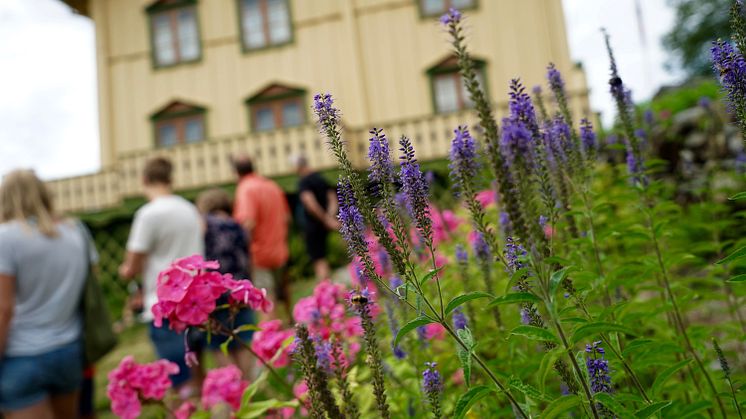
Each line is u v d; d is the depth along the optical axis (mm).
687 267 2732
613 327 1066
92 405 3432
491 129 1156
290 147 11984
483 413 1725
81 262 3193
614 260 2281
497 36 11953
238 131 12969
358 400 1946
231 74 13133
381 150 1251
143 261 3572
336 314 2211
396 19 12453
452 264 2834
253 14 13172
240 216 5398
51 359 2963
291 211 11867
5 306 2852
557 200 1753
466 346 1185
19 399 2871
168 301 1725
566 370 1309
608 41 1883
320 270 6895
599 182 2787
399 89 12250
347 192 1274
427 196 1236
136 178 12609
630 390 1582
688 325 2221
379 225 1224
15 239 2912
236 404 2334
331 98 1262
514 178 1133
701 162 5633
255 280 5438
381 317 2191
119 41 13711
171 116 13227
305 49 12766
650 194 1907
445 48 12164
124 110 13508
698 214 2648
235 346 3205
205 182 12391
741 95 1258
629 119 1896
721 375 1751
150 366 2373
